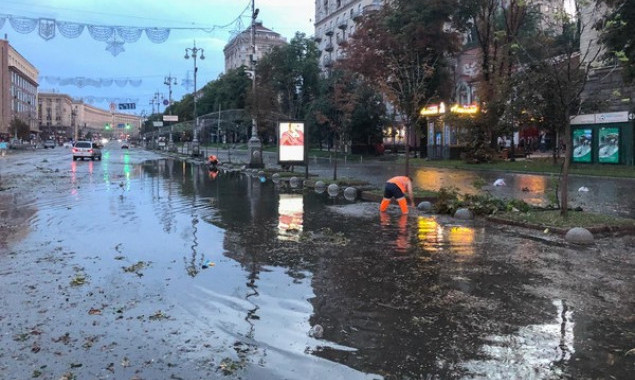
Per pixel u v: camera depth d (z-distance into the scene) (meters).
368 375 3.94
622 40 20.58
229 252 8.22
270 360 4.21
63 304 5.58
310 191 18.88
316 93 63.94
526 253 8.05
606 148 29.61
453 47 39.56
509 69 31.83
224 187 20.44
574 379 3.85
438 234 9.77
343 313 5.30
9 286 6.25
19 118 113.19
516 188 19.08
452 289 6.12
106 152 76.81
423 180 23.20
